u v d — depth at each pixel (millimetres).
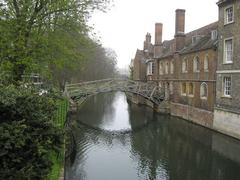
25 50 10984
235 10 17469
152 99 29016
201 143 16719
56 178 8031
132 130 21047
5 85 6332
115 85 27969
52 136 6074
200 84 22328
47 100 7090
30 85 8477
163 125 22672
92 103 40031
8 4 11062
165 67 31422
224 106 18422
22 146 5309
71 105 26109
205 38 24375
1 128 4914
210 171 12305
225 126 18203
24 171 5047
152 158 14328
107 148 16188
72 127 20812
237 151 14875
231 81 17703
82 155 14844
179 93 26750
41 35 11758
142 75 43312
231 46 18156
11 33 10875
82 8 12633
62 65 12578
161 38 35688
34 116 5801
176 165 13234
